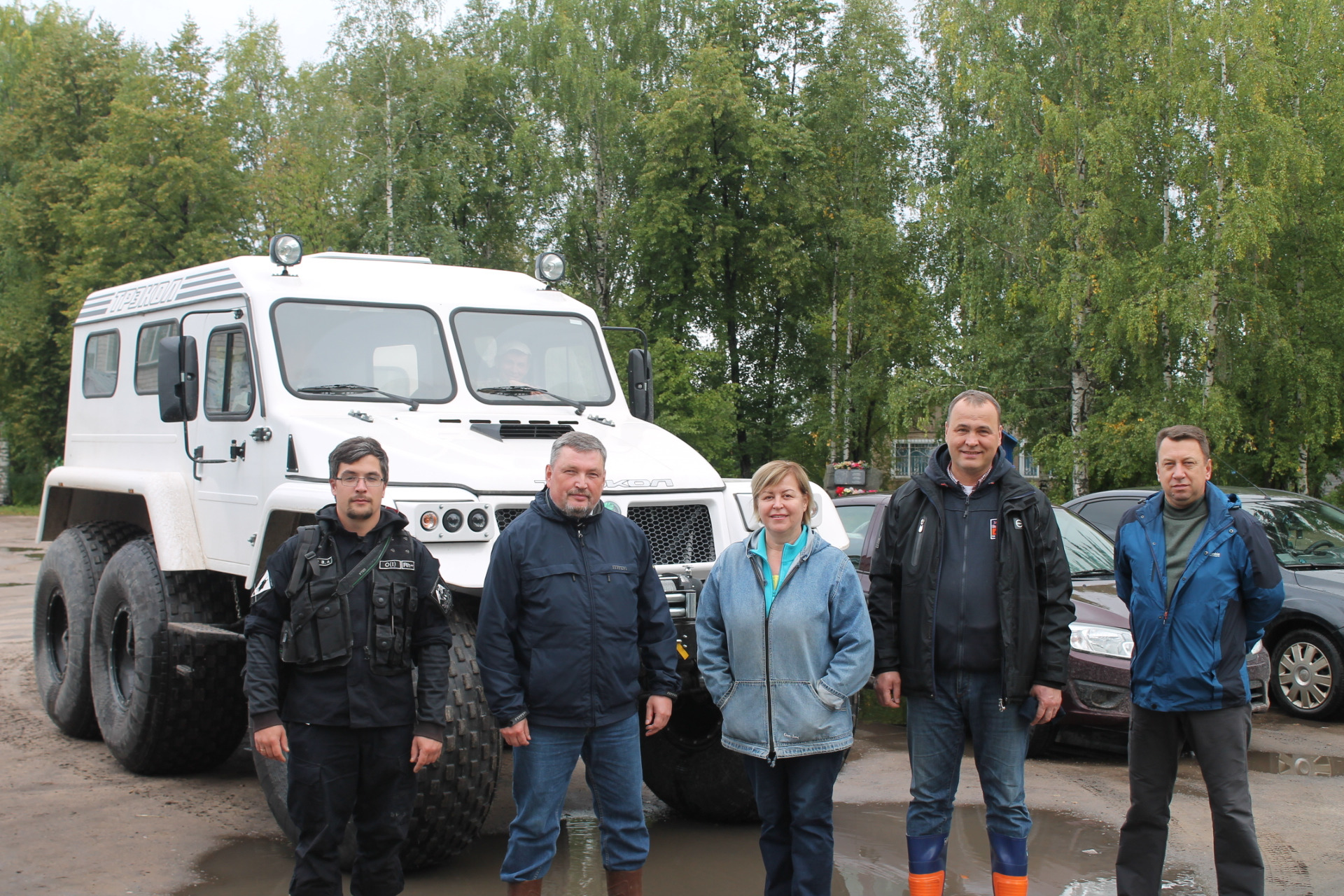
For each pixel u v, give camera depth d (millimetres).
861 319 31359
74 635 6910
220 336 6125
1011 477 3949
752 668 3852
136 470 6965
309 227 33969
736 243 31359
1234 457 21875
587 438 3916
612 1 33875
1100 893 4469
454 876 4695
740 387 33281
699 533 5176
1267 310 20422
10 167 37938
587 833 5379
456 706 4488
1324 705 7973
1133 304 20641
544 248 33969
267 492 5496
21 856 4941
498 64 35250
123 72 35594
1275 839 5223
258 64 42125
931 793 4012
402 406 5797
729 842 5289
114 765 6625
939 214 25578
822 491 5707
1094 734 6641
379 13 34594
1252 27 19969
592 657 3830
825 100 32500
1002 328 25203
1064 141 22469
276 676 3797
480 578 4570
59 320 35719
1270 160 19531
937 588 3955
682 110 29438
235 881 4652
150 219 30969
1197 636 3973
